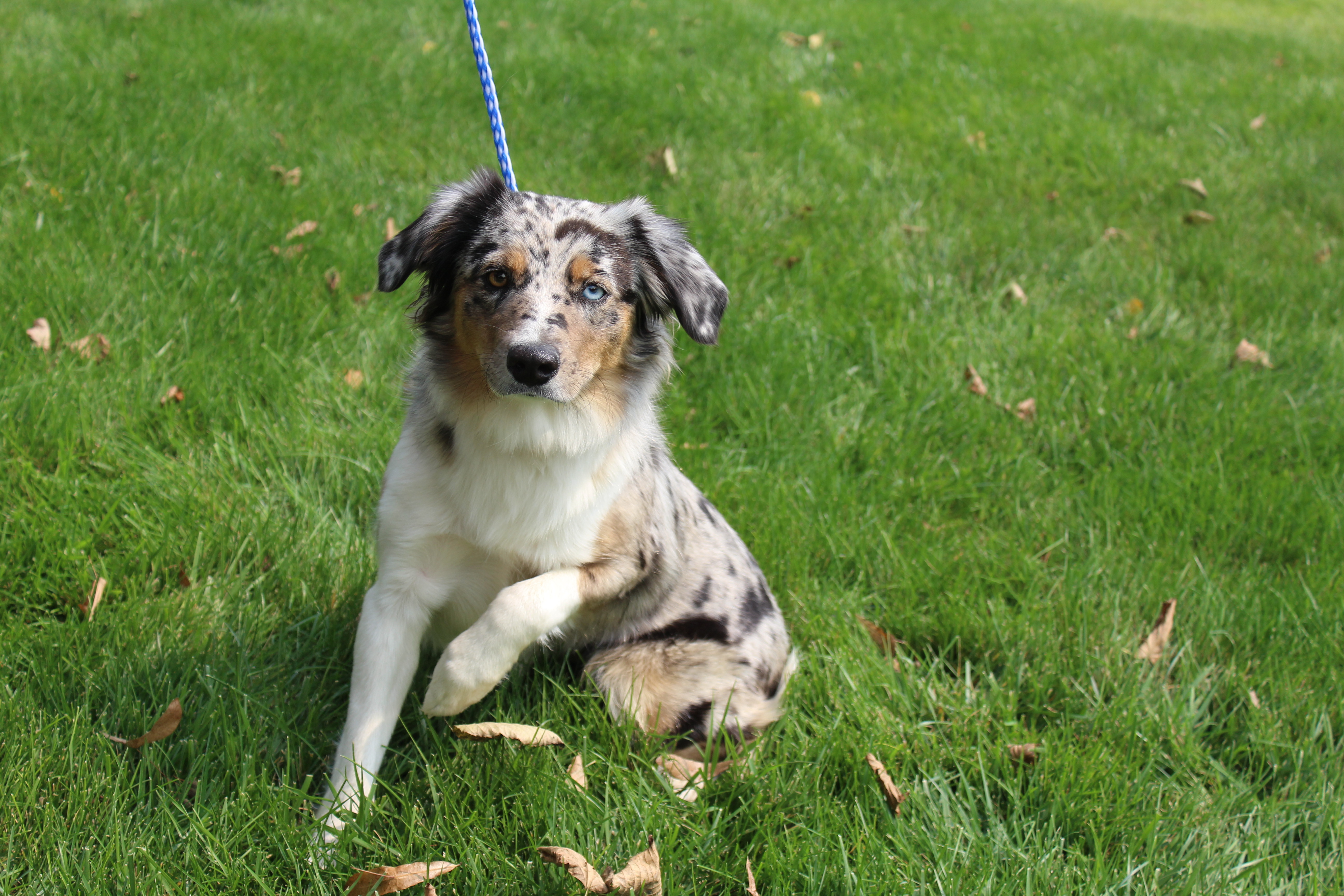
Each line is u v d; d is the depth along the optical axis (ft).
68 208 6.53
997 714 4.91
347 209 7.12
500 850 4.26
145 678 4.60
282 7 11.12
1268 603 5.37
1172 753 4.87
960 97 10.78
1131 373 6.61
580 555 4.56
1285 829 4.62
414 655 4.54
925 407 6.27
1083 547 5.65
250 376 5.77
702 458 5.88
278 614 4.90
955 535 5.70
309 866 4.17
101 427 5.47
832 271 7.21
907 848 4.37
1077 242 8.20
